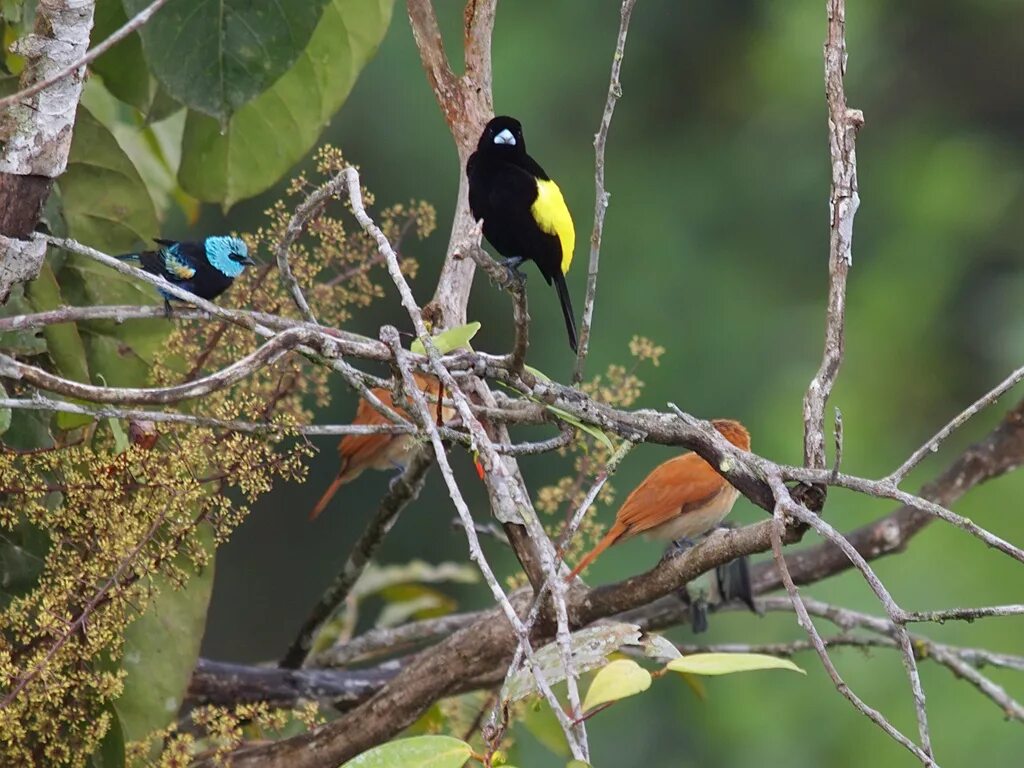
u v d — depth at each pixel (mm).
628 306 21359
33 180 7180
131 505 7699
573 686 5336
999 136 23438
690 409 20938
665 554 10344
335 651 10695
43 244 7199
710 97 22750
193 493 7531
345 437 11750
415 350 7160
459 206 9680
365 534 9781
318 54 10539
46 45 7129
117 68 10164
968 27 23453
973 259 22125
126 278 9117
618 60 7066
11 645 7680
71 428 8258
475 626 8641
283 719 8250
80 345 8406
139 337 9125
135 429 8125
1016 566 17312
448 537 21469
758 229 22078
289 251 8297
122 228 9258
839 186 7383
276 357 6520
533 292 21047
